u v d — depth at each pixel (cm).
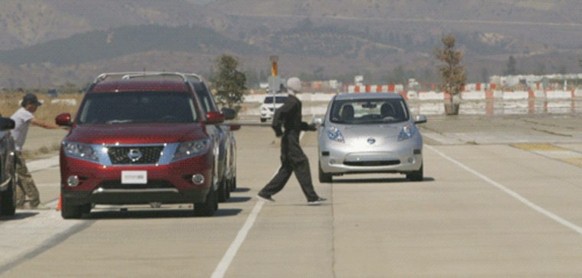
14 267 3456
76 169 4497
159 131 4559
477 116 15900
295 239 3956
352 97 6341
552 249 3647
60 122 4806
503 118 14975
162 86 4912
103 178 4472
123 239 4009
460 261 3456
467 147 8981
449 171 6725
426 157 7919
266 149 9338
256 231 4169
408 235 4019
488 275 3225
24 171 5056
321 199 5056
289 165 5059
